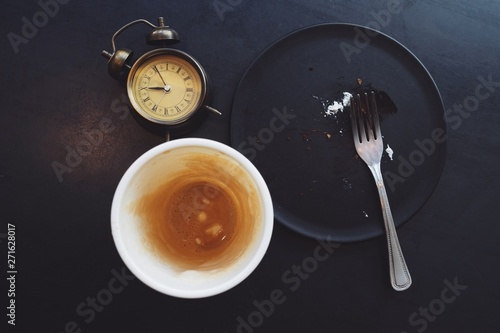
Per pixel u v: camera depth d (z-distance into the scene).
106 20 0.53
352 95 0.52
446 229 0.53
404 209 0.51
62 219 0.52
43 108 0.53
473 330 0.53
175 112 0.50
